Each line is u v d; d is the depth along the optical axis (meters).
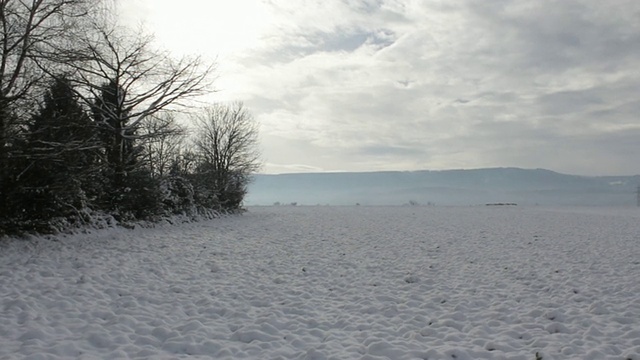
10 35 14.23
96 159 21.20
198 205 34.94
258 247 19.45
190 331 7.79
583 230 27.42
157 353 6.82
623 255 16.78
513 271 13.96
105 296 9.83
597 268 14.15
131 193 23.70
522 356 6.80
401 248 19.89
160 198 27.20
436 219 39.44
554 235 24.61
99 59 20.56
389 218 40.91
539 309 9.43
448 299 10.53
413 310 9.62
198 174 36.47
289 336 7.82
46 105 16.31
